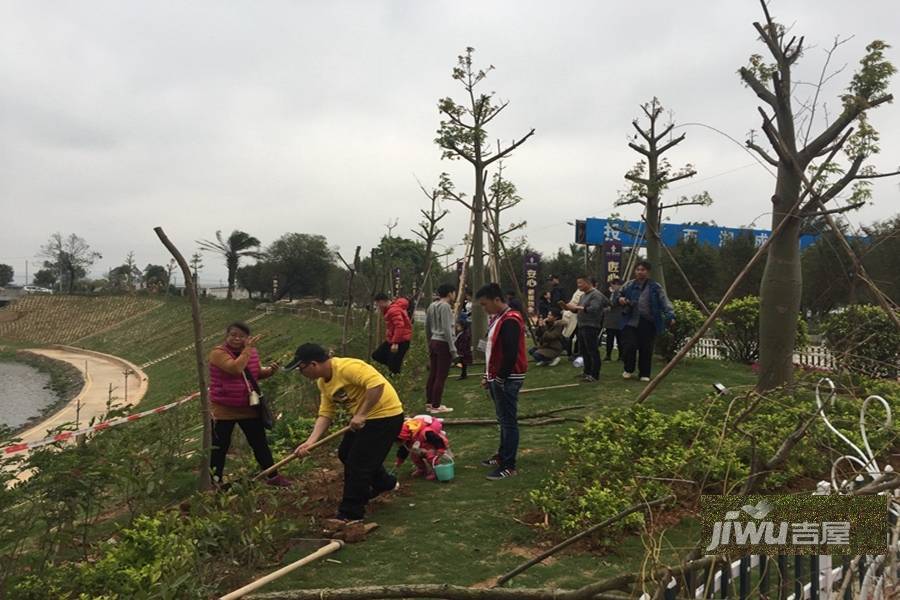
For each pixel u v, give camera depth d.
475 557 4.32
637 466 5.11
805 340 11.08
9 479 4.09
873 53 7.35
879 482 2.97
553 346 12.20
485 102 14.45
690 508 4.78
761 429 5.88
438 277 26.34
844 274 5.98
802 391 7.54
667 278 30.02
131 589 3.20
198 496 4.35
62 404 30.66
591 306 10.14
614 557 4.23
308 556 4.12
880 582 3.12
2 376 43.62
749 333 12.25
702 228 34.28
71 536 4.37
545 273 42.56
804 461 5.56
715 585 2.75
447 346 9.02
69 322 63.44
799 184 7.98
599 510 4.45
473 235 14.80
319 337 29.41
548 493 4.89
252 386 5.75
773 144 6.93
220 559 4.09
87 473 4.12
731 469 4.92
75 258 81.50
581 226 28.52
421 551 4.42
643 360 10.03
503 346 5.81
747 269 6.73
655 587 2.61
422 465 6.10
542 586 3.86
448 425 8.17
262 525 4.12
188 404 10.72
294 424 7.59
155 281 79.44
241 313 47.03
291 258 59.78
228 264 55.03
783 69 7.95
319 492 5.73
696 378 10.39
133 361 45.53
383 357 10.16
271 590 3.87
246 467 5.74
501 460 5.98
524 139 14.45
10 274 120.25
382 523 4.97
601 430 5.84
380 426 4.87
